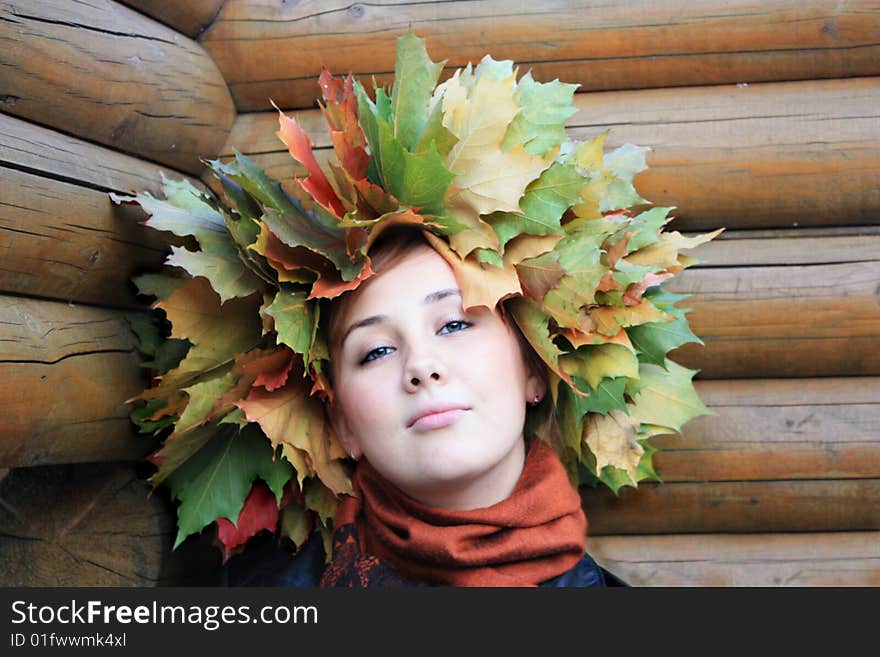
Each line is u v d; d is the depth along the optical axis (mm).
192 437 1510
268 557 1663
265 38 1835
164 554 1638
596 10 1770
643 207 1774
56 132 1511
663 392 1649
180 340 1578
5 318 1339
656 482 1776
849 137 1729
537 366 1556
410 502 1466
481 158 1405
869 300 1729
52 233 1408
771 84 1793
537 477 1500
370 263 1411
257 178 1461
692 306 1758
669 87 1813
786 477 1752
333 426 1546
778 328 1750
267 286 1470
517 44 1782
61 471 1666
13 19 1413
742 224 1788
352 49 1816
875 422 1739
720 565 1769
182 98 1730
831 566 1747
